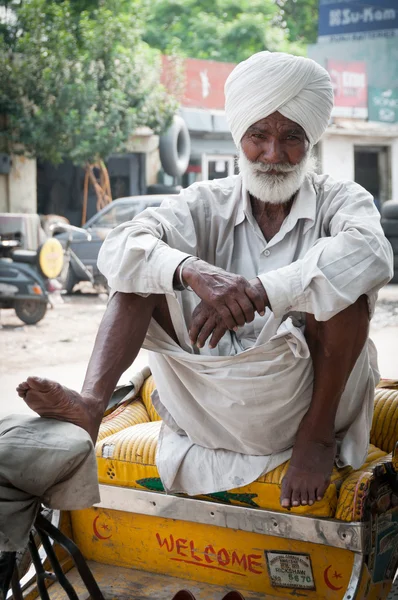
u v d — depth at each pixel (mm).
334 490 1881
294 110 2043
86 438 1591
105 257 2037
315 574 1930
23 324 9523
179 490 2043
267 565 1989
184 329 2043
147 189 16828
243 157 2137
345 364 1959
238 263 2205
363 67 17484
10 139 14461
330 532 1814
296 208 2146
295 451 1967
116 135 14766
